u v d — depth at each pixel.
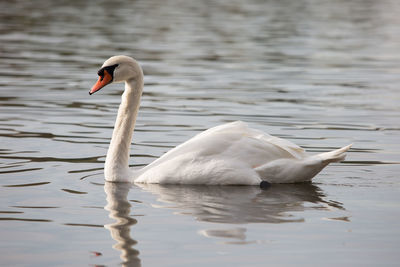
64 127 21.12
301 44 44.38
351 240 11.47
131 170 15.92
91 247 11.05
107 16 56.75
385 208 13.46
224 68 34.59
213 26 52.50
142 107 24.78
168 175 15.47
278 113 24.00
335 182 15.71
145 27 50.50
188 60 36.84
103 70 16.06
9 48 38.78
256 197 14.34
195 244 11.20
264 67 35.25
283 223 12.44
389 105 25.77
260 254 10.76
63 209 13.16
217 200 14.04
